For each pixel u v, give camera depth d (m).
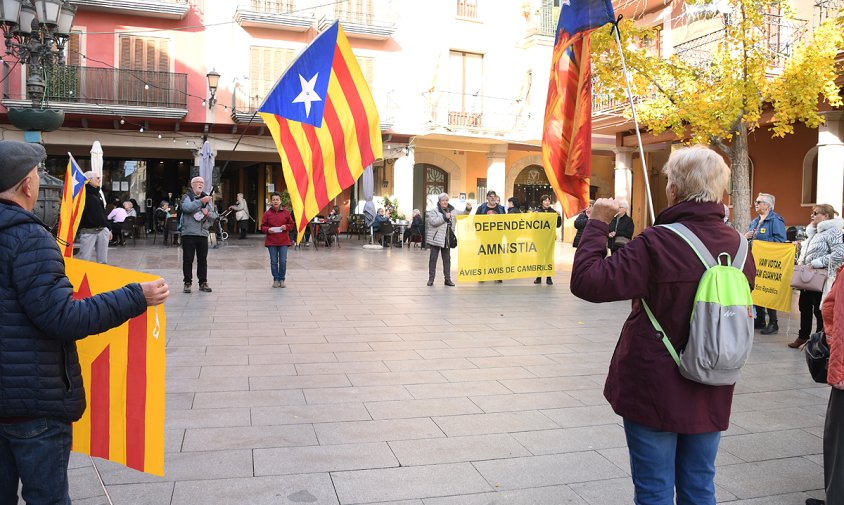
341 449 4.40
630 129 20.25
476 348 7.54
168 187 29.17
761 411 5.52
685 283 2.62
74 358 2.54
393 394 5.67
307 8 24.31
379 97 26.27
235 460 4.17
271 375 6.14
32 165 2.47
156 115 22.70
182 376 6.03
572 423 5.04
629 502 3.73
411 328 8.61
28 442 2.38
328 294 11.52
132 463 3.06
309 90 6.27
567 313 10.14
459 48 27.36
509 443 4.59
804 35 14.69
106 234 10.91
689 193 2.79
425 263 17.80
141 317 3.00
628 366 2.74
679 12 18.42
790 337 8.84
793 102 11.28
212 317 8.98
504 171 28.42
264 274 14.20
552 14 27.86
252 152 26.28
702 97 11.85
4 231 2.35
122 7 22.64
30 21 10.74
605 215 2.88
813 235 8.03
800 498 3.89
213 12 24.25
